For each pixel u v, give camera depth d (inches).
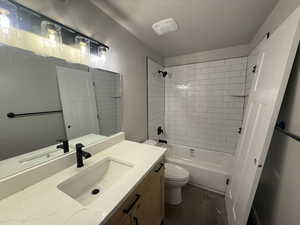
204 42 76.2
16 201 25.4
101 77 51.3
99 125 51.5
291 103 31.7
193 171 80.3
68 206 24.0
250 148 43.1
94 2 45.3
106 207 23.8
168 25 55.2
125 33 61.8
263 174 45.7
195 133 99.4
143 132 81.1
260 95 43.7
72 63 40.9
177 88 102.5
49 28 34.6
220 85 87.8
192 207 64.4
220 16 51.9
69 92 40.9
